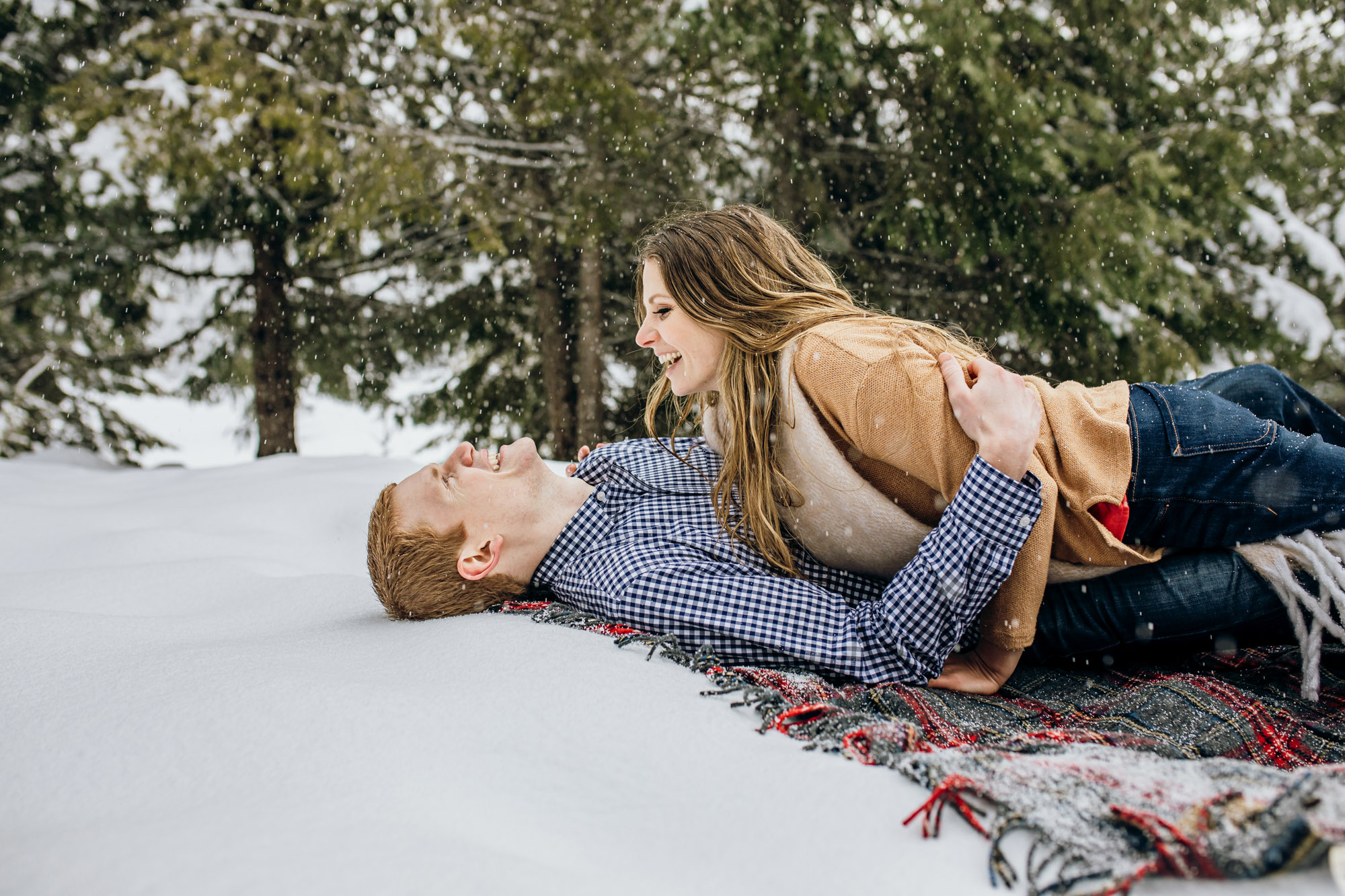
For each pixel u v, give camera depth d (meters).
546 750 1.19
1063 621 1.76
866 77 7.09
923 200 6.94
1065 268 6.79
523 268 9.12
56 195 7.66
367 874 0.87
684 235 1.83
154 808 1.08
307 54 7.45
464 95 8.12
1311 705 1.61
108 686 1.45
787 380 1.69
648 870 0.94
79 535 3.21
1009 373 1.58
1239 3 7.74
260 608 2.21
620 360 9.10
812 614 1.67
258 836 0.95
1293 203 9.42
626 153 7.28
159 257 8.33
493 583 1.94
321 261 8.85
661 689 1.38
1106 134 7.04
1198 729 1.47
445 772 1.11
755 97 7.38
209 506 3.53
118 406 19.45
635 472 1.99
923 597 1.58
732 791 1.09
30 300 8.49
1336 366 8.05
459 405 9.48
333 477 3.94
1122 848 0.90
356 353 9.22
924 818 0.99
